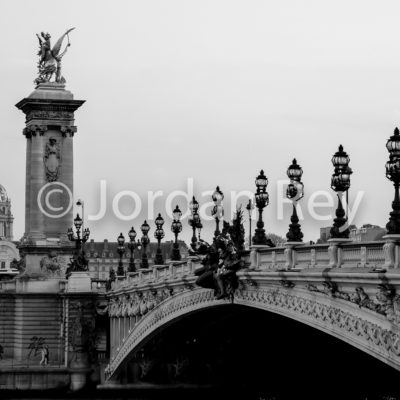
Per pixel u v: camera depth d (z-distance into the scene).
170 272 120.94
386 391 86.31
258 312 96.81
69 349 175.88
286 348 103.12
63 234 193.25
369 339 65.81
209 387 129.75
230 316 109.88
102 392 159.25
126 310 148.88
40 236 191.62
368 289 66.00
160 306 126.12
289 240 79.31
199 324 123.81
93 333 174.38
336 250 70.56
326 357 94.75
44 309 185.75
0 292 186.50
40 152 194.00
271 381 110.06
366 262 67.69
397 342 62.38
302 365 101.88
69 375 171.38
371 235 92.38
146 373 144.75
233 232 94.00
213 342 127.44
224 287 92.81
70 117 195.38
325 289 72.19
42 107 194.00
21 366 176.25
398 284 61.69
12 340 187.88
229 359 125.12
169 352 138.62
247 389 120.00
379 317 64.56
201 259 107.00
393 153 63.88
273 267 84.56
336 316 70.56
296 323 90.75
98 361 173.12
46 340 184.38
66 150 195.25
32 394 170.12
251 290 88.75
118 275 165.88
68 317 177.62
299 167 79.69
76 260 179.88
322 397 98.75
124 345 147.75
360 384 90.19
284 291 80.81
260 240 87.94
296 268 78.00
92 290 177.50
